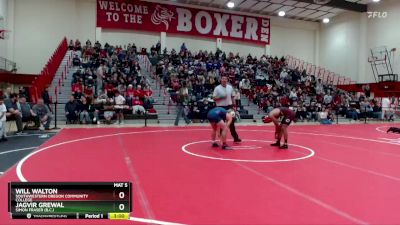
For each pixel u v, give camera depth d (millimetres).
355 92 26469
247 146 8328
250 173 5324
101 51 22266
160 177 5016
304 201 3908
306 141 9664
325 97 22250
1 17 20172
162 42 26141
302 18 30203
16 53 22578
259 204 3781
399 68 23656
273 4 26344
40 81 15328
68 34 23969
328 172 5461
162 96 19328
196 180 4855
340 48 28797
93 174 5148
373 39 25703
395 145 8977
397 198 4051
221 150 7629
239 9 27938
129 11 25219
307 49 31375
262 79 23422
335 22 29438
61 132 11328
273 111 8148
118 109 15320
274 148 8055
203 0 26016
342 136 11203
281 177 5074
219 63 24172
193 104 16875
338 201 3916
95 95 16578
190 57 25219
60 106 16453
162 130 12406
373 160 6629
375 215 3449
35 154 6918
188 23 26797
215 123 7984
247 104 21172
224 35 27906
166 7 26156
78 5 24453
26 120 12109
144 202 3824
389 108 21297
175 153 7168
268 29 29453
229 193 4211
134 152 7254
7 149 7801
